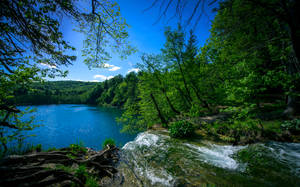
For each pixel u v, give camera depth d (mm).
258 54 5766
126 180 3713
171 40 11188
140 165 4711
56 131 19000
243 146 5711
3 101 4242
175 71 13000
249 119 6168
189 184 3471
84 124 23375
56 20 2631
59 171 2773
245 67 5988
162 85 12586
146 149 6426
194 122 9891
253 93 5820
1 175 2146
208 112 13180
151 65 12297
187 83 13328
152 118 13445
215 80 7398
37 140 15328
